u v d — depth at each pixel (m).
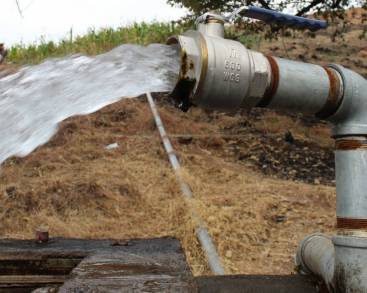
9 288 2.21
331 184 5.25
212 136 6.38
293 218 4.17
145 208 4.39
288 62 1.55
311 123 7.34
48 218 4.21
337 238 1.53
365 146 1.53
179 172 4.83
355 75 1.58
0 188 4.65
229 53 1.43
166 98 7.57
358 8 10.05
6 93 3.87
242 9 1.57
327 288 1.70
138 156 5.54
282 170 5.68
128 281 1.72
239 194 4.58
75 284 1.69
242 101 1.49
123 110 6.95
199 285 1.88
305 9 7.60
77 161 5.44
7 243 2.56
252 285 1.87
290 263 3.43
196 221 3.82
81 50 9.94
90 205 4.44
